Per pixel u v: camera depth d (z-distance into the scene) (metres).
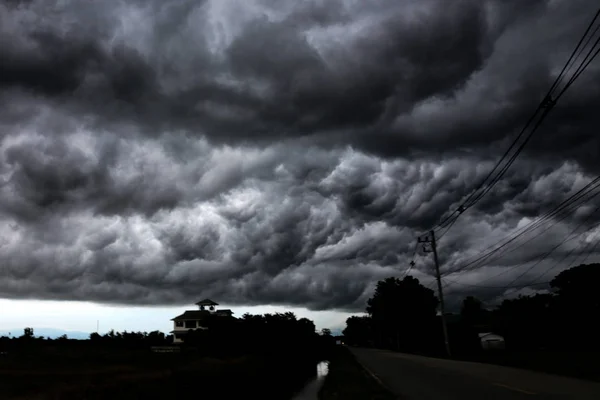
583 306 51.62
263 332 32.12
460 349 63.66
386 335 119.88
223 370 18.28
